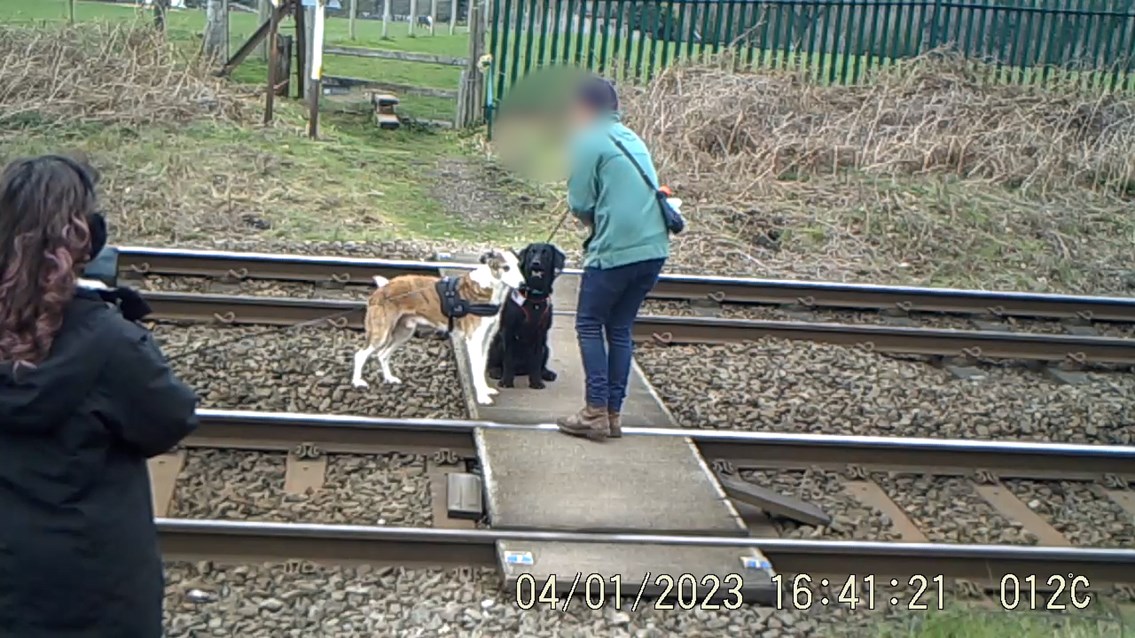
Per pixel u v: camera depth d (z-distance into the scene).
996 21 17.23
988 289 11.79
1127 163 14.87
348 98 17.27
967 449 7.36
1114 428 8.37
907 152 14.67
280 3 16.09
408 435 7.05
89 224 3.31
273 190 12.23
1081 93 16.34
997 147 14.83
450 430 7.09
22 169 3.25
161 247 10.60
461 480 6.54
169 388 3.35
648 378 8.55
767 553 6.05
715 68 16.09
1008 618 5.75
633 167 6.82
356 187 12.80
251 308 9.10
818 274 11.69
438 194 13.00
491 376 8.07
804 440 7.30
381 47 21.22
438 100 17.95
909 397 8.62
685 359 9.02
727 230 12.52
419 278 7.84
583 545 5.90
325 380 7.96
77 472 3.29
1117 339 9.79
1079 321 10.84
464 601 5.50
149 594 3.48
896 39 17.23
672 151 14.22
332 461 6.89
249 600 5.39
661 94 15.13
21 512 3.29
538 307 7.80
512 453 6.80
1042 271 12.41
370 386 7.95
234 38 18.64
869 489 7.16
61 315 3.24
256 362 8.18
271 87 14.58
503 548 5.75
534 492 6.35
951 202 13.54
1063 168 14.98
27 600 3.32
